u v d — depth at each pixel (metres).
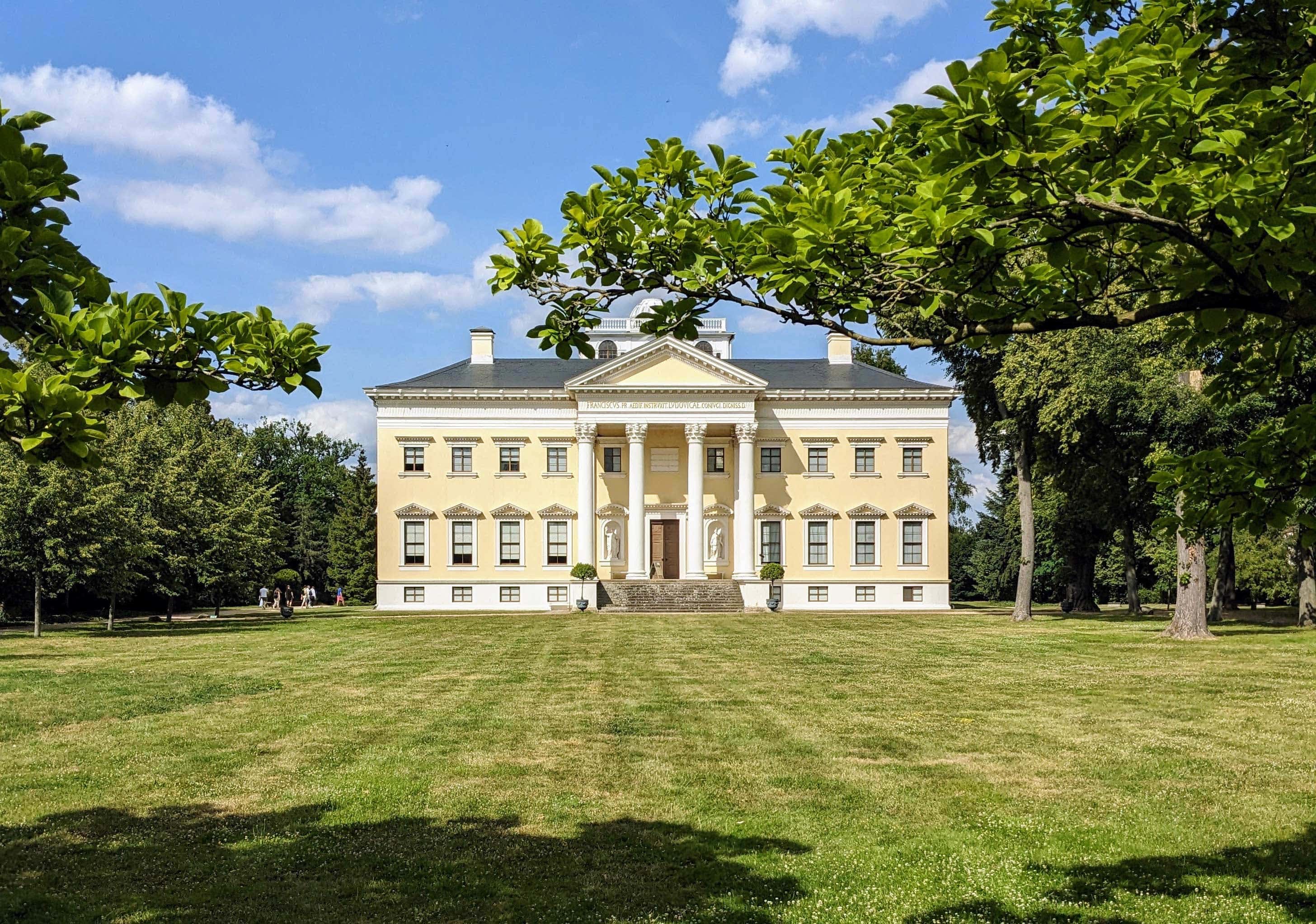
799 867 9.02
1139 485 40.31
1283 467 6.44
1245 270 5.27
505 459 56.56
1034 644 31.36
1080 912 7.89
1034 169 4.71
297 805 11.20
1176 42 4.82
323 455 91.44
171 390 5.48
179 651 30.86
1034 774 12.54
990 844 9.65
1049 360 37.41
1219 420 33.69
